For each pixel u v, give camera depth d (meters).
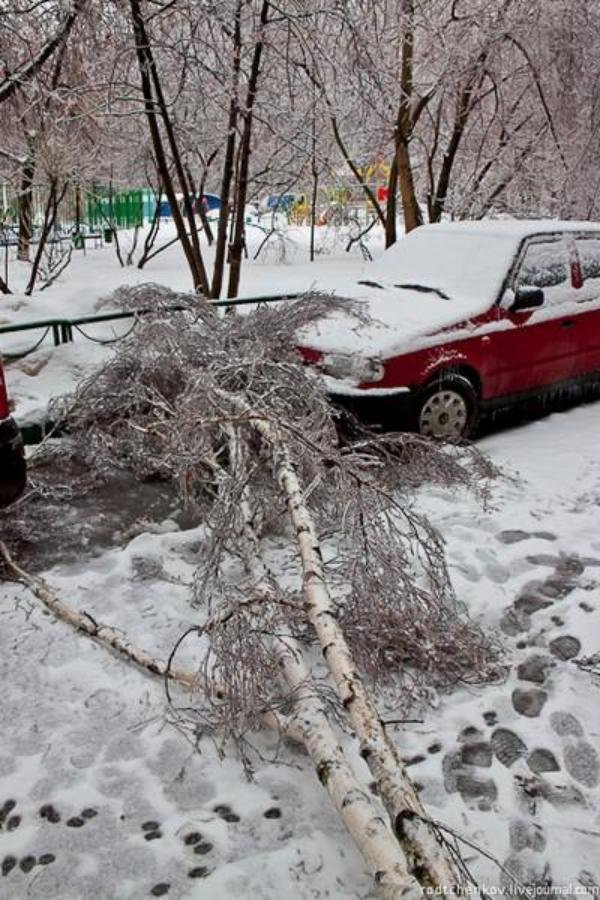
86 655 3.64
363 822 2.36
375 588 3.46
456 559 4.44
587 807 2.86
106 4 8.76
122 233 22.88
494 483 5.46
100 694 3.39
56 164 11.99
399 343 5.78
